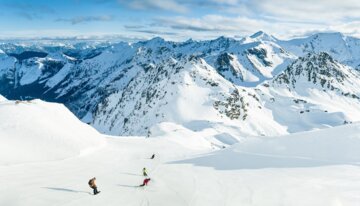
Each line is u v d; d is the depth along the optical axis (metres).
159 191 37.59
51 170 47.75
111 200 34.59
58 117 75.12
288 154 54.69
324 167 44.06
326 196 31.72
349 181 36.69
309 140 58.22
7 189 37.03
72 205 32.88
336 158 48.78
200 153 69.12
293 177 39.81
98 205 33.16
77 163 54.38
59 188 38.06
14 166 48.97
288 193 33.44
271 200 32.00
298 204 30.31
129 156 65.12
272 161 50.78
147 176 45.09
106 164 54.88
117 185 40.22
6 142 56.97
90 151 66.19
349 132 56.66
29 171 46.38
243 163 51.34
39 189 37.28
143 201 34.41
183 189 38.09
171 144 88.69
